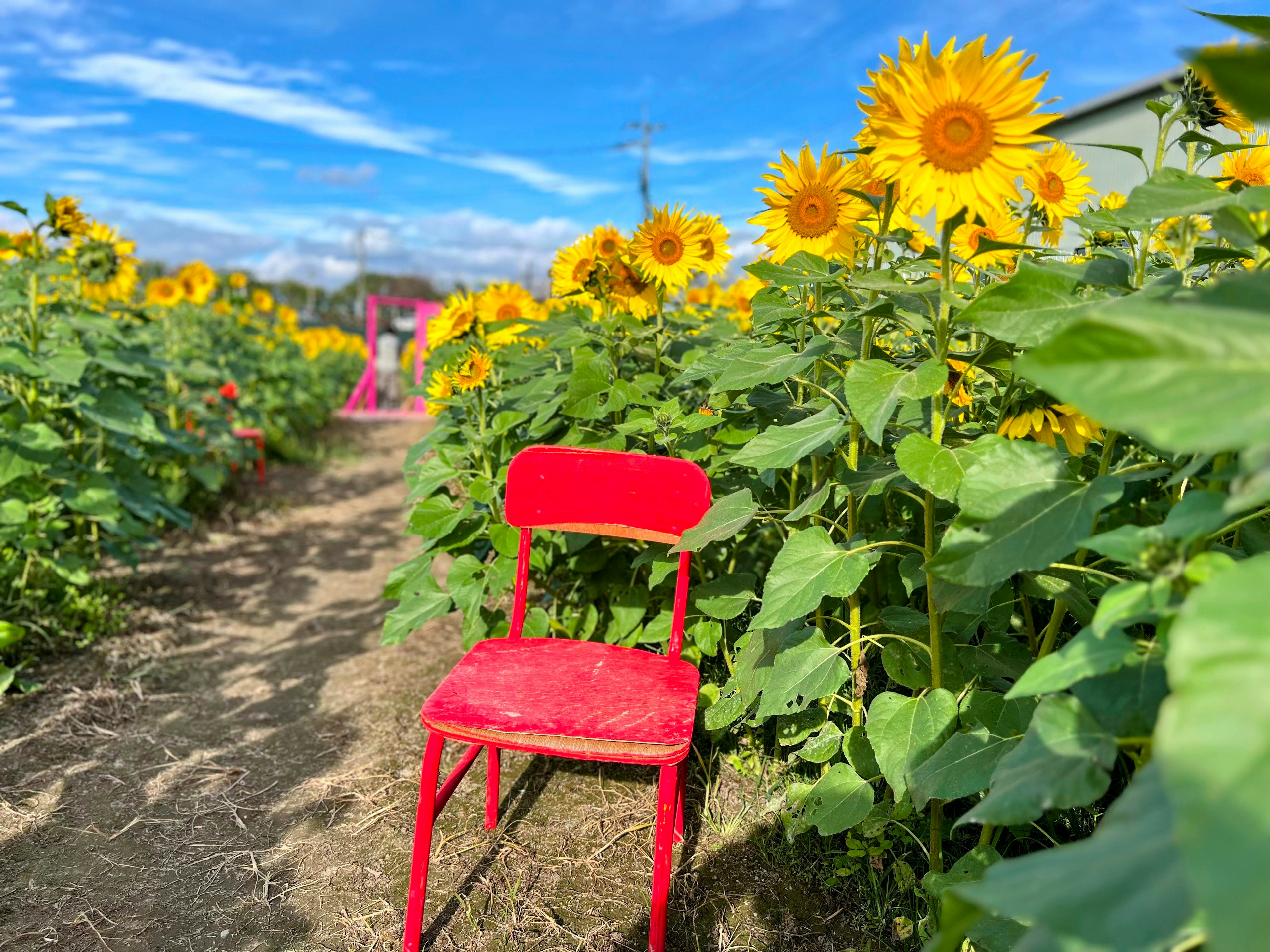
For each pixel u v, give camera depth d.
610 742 1.49
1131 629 1.41
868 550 1.50
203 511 5.29
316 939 1.75
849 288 1.51
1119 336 0.55
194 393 5.98
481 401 2.42
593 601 2.67
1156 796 0.65
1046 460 1.14
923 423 1.71
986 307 1.18
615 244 2.52
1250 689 0.47
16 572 3.14
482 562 2.53
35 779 2.33
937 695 1.46
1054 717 1.02
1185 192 1.07
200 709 2.80
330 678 3.06
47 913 1.82
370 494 6.48
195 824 2.15
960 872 1.43
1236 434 0.49
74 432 3.76
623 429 2.09
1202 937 0.65
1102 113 8.40
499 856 1.99
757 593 2.21
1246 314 0.56
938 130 1.16
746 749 2.25
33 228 3.29
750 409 2.12
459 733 1.53
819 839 1.93
